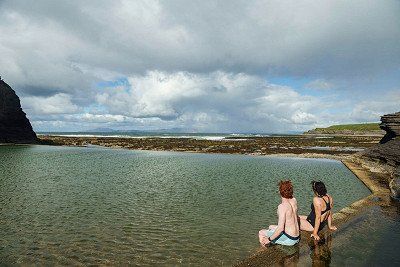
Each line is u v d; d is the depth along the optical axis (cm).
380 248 877
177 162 4134
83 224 1361
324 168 3634
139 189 2170
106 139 11019
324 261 786
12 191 2023
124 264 964
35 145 7488
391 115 4072
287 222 887
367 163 3600
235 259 1009
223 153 5875
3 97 7769
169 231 1282
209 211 1605
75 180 2500
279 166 3800
